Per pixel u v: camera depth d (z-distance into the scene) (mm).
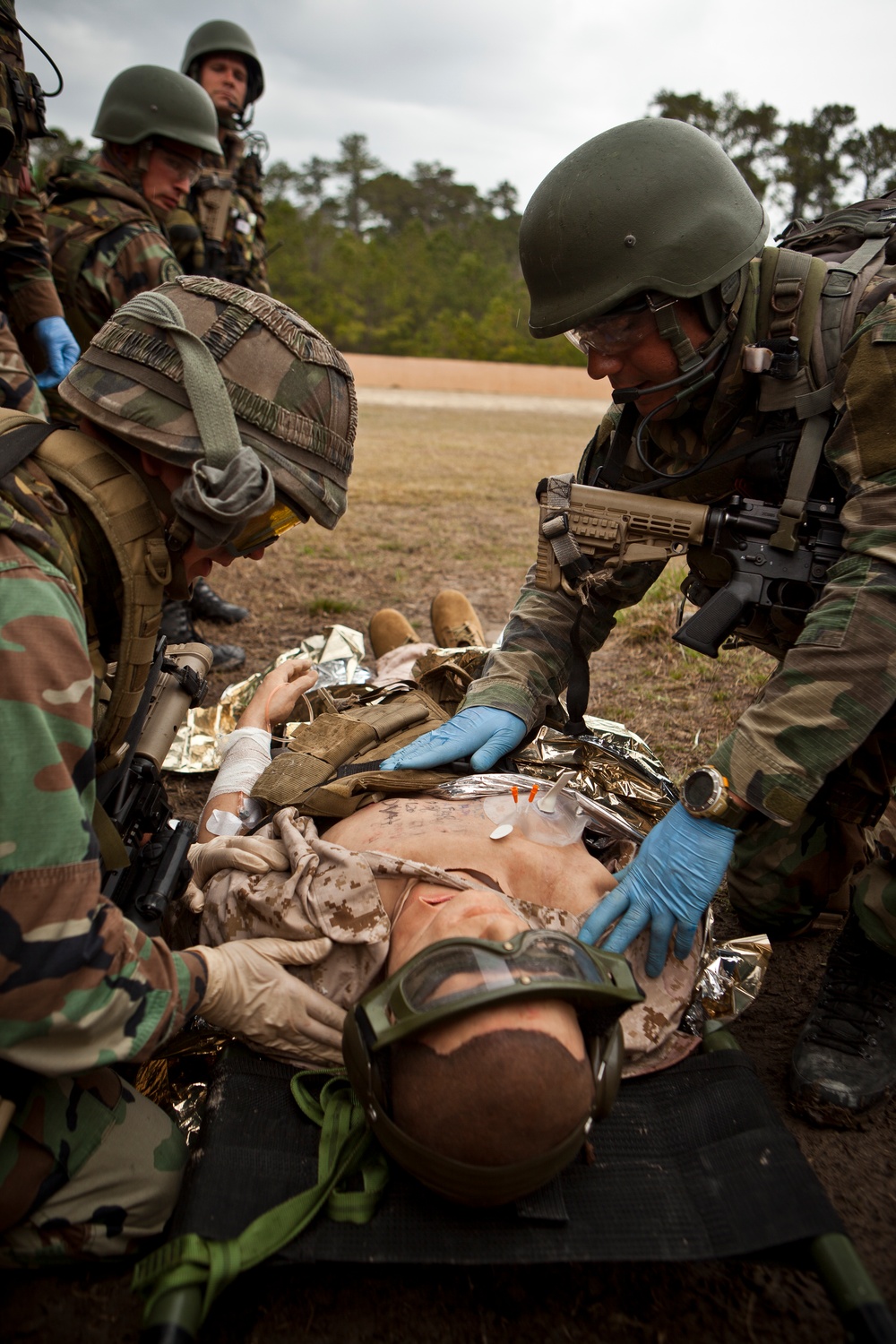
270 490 1563
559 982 1472
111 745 1760
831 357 1921
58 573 1474
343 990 1882
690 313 1969
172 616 4383
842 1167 1907
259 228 5934
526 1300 1642
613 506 2221
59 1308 1603
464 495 9484
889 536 1802
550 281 2031
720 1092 1799
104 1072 1687
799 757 1829
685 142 1953
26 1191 1523
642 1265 1695
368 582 5957
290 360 1693
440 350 57531
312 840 1999
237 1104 1772
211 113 4609
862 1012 2096
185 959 1683
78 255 4094
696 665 4246
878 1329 1340
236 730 2828
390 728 2543
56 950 1389
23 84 3523
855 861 2455
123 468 1623
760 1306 1631
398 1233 1567
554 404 31438
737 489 2195
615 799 2406
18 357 3479
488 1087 1413
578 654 2488
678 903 1917
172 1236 1523
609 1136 1761
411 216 95000
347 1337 1573
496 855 2053
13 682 1367
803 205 56031
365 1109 1585
